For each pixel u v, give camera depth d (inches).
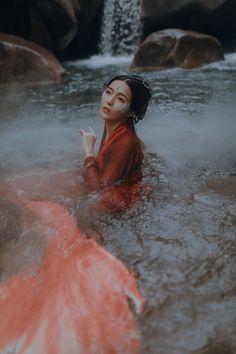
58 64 413.4
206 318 107.9
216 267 125.9
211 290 116.9
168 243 136.9
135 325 104.2
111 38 512.7
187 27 505.7
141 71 410.9
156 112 277.9
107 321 104.1
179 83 358.6
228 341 101.7
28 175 179.6
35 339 98.7
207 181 176.7
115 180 163.0
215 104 297.1
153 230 143.3
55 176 176.6
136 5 510.0
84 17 471.8
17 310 107.4
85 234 140.2
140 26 509.0
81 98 318.0
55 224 143.6
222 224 147.0
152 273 123.3
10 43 370.0
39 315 105.2
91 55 509.7
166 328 104.7
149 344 100.3
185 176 180.4
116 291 113.2
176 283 119.5
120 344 99.2
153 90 336.5
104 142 167.3
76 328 101.3
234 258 129.9
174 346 100.3
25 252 132.7
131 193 161.8
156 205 157.0
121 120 163.6
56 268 123.0
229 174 183.5
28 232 141.7
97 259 124.8
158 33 430.0
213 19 499.5
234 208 156.7
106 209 152.8
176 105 294.4
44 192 163.6
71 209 151.9
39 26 438.3
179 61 418.3
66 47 470.6
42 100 314.7
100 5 501.4
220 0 490.3
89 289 113.6
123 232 142.1
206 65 426.6
